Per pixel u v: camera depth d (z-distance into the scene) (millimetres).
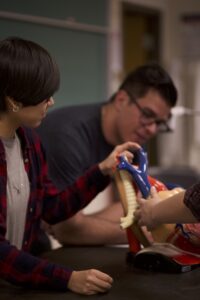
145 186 1096
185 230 1074
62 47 2650
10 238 1067
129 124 1516
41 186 1143
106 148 1573
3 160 1004
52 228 1416
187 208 888
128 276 1021
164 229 1087
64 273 928
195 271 1055
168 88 1483
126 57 3920
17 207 1058
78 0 2744
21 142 1084
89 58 2861
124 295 904
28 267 924
